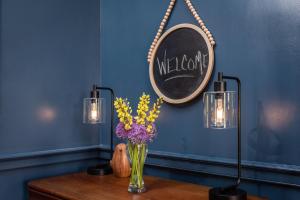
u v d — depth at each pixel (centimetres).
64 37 248
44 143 235
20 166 221
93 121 228
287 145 173
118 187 196
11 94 219
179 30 219
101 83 273
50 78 240
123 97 256
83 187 197
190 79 211
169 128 226
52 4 241
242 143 190
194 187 194
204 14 209
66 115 249
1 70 214
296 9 171
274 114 177
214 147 202
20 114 223
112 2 264
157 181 210
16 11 222
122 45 257
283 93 175
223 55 199
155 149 235
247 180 186
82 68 260
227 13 198
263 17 183
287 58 174
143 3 243
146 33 241
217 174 199
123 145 222
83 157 258
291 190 171
